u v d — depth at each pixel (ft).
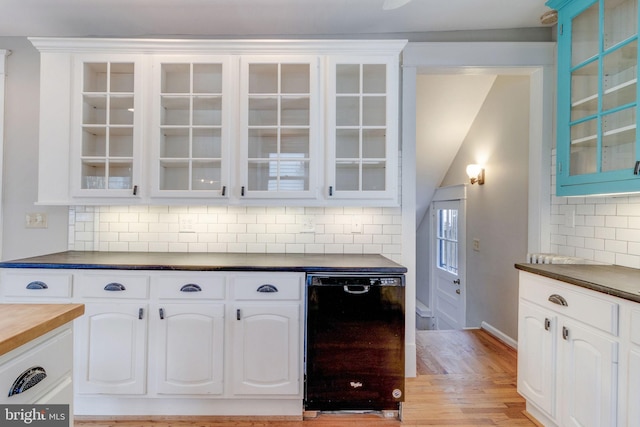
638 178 5.24
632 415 4.15
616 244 6.37
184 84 7.58
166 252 7.97
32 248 8.07
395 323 6.16
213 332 6.13
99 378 6.12
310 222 8.11
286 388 6.17
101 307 6.12
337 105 7.34
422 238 16.70
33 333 2.98
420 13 7.38
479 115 11.32
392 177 7.17
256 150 7.53
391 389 6.16
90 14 7.30
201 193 7.07
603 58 5.95
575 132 6.68
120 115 7.58
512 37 8.16
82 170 7.20
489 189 10.76
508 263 9.74
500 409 6.62
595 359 4.67
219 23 7.68
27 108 8.05
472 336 10.46
